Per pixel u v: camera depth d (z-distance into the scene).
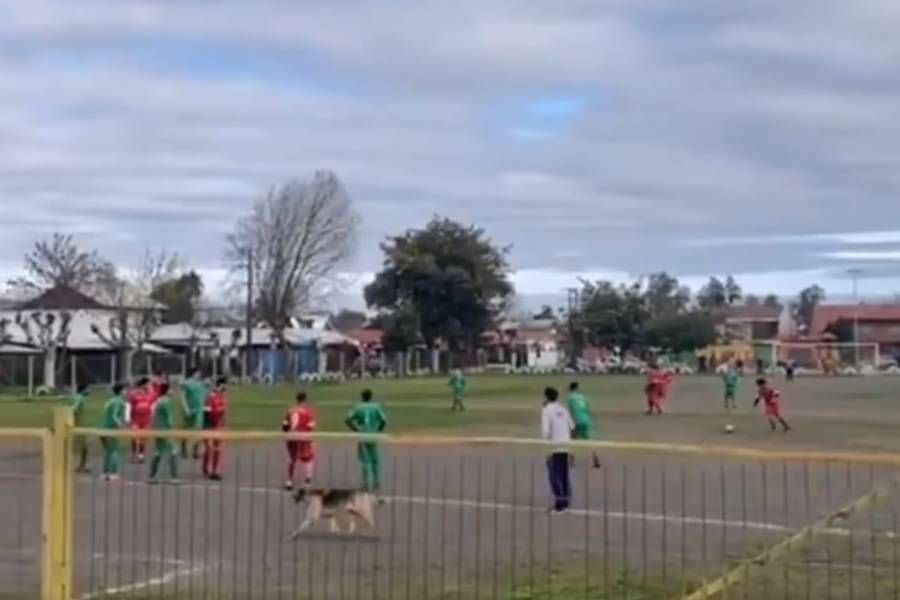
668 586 11.71
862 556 12.91
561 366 134.75
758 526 14.83
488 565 12.80
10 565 12.84
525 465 21.73
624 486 14.27
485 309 116.56
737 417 46.97
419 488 19.14
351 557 13.04
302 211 103.62
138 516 15.27
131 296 114.69
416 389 77.06
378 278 116.44
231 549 13.48
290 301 103.06
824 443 34.12
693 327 140.62
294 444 18.09
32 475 18.33
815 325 173.38
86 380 80.25
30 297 100.25
